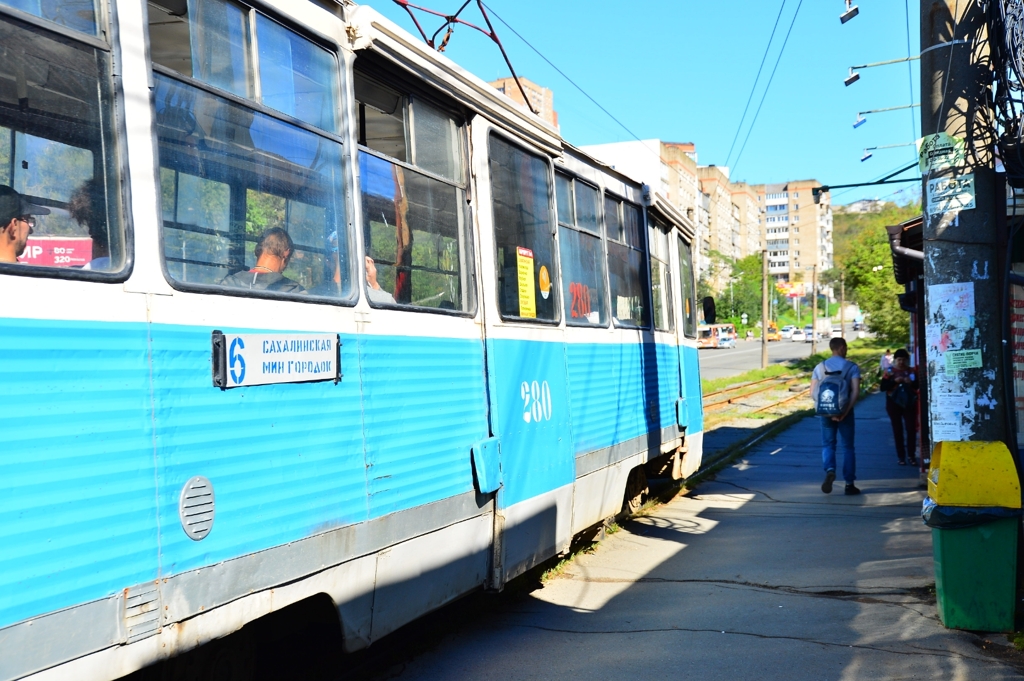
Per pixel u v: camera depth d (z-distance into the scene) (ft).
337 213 14.34
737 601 20.94
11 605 8.82
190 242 11.39
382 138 16.28
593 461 24.88
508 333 19.97
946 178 18.31
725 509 34.50
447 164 18.25
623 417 27.94
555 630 19.42
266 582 12.17
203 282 11.54
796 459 49.49
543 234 22.66
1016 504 17.20
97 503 9.77
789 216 554.87
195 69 11.75
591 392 25.16
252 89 12.70
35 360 9.20
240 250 12.25
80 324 9.73
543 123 22.81
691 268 40.11
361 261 14.82
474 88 18.95
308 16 13.92
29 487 9.04
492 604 21.31
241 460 11.85
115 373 10.11
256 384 12.21
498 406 19.13
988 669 15.61
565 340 23.52
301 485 12.97
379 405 14.98
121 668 9.95
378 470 14.82
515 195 21.15
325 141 14.17
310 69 13.97
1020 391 21.49
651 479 39.55
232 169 12.20
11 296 9.02
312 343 13.42
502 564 19.01
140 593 10.21
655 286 33.32
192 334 11.22
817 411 35.94
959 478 17.48
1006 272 18.04
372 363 14.89
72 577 9.43
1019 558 17.92
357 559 14.16
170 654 10.57
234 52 12.42
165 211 11.06
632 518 32.30
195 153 11.59
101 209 10.21
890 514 31.53
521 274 21.12
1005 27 17.46
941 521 17.53
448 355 17.38
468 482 17.76
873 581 21.67
